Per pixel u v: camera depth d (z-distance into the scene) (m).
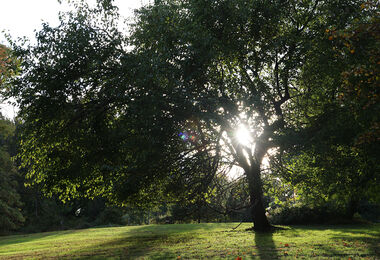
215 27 12.34
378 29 7.30
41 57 12.23
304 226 23.39
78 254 13.79
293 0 14.44
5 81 13.81
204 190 13.16
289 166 15.30
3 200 42.69
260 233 18.27
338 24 11.65
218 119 10.29
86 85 12.63
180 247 13.88
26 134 13.33
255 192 14.48
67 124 12.91
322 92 13.84
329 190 12.11
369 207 27.11
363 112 8.57
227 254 11.10
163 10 12.01
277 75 16.05
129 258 11.58
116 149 11.55
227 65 13.78
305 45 12.82
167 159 11.93
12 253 15.60
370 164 9.57
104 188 13.73
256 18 13.01
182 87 10.42
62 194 14.45
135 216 48.06
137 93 10.88
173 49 10.83
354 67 7.84
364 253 9.91
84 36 12.13
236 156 14.36
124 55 11.97
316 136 11.16
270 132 11.81
